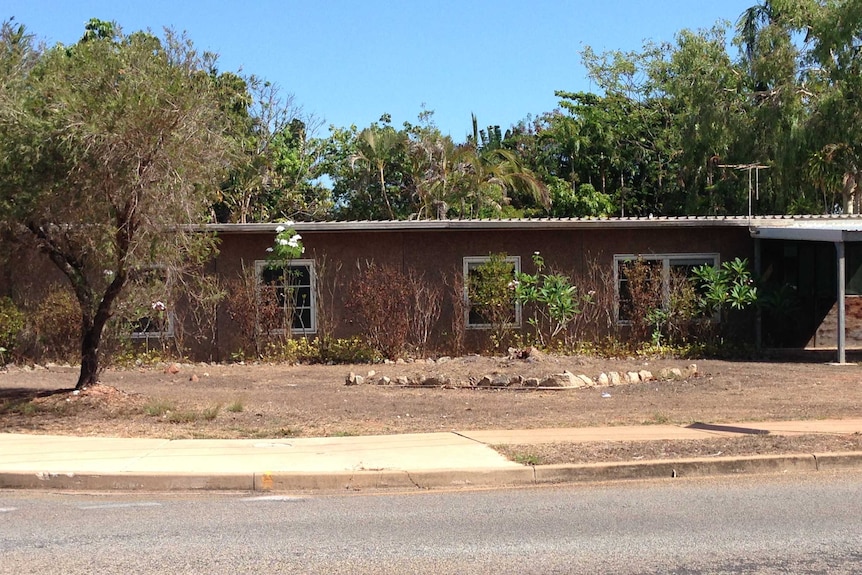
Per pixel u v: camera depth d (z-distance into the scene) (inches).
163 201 476.4
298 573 242.8
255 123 1373.0
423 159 1417.3
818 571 244.1
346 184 1494.8
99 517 311.4
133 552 264.7
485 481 367.9
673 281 796.6
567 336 804.6
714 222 796.6
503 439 430.3
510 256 813.9
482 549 267.0
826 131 1259.8
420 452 401.7
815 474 381.7
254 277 779.4
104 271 524.7
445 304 805.2
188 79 487.8
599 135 1688.0
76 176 459.2
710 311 803.4
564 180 1659.7
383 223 772.6
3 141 454.3
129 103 457.1
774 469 387.9
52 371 708.0
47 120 454.6
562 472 372.8
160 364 745.0
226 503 334.6
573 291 789.9
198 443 424.8
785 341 834.2
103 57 480.7
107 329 555.8
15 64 493.0
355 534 285.7
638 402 544.1
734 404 532.7
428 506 327.3
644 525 295.9
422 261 806.5
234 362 775.7
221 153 501.0
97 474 360.8
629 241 821.2
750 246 829.2
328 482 361.1
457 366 680.4
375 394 578.9
